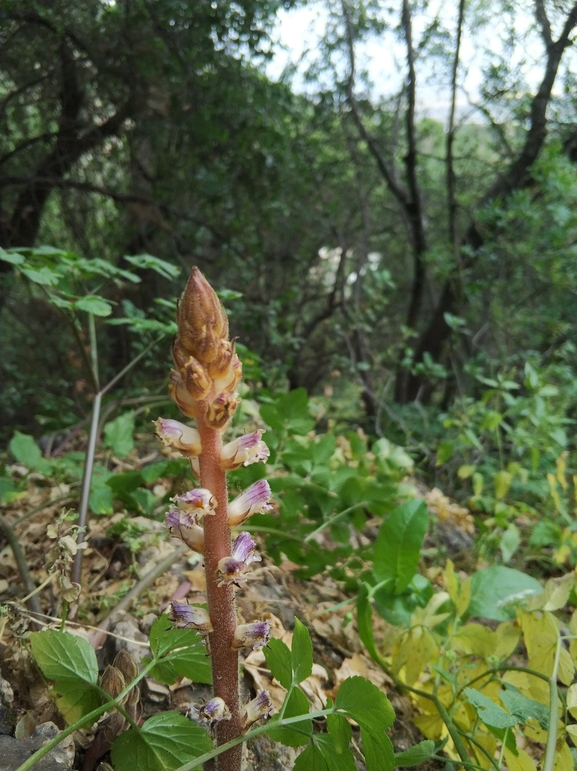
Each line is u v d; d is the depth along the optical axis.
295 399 2.60
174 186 7.09
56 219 7.30
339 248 9.16
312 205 8.23
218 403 1.05
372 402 7.30
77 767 1.46
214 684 1.20
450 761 1.44
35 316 7.50
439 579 3.04
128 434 2.97
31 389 6.79
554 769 1.53
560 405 5.05
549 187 6.52
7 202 6.58
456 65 7.42
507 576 2.13
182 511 1.06
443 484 5.00
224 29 6.03
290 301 8.68
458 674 1.99
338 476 2.55
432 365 6.53
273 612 2.33
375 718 1.25
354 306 7.89
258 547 2.85
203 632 1.16
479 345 8.11
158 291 7.43
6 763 1.26
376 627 2.50
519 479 4.46
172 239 7.08
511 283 7.36
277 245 8.54
